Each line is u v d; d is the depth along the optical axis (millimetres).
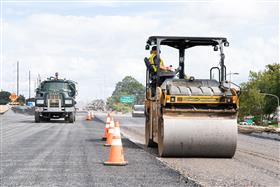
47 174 9750
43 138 19609
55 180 9031
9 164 11258
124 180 9062
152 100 14945
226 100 13000
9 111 80438
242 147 16719
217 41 14289
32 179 9133
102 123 36656
